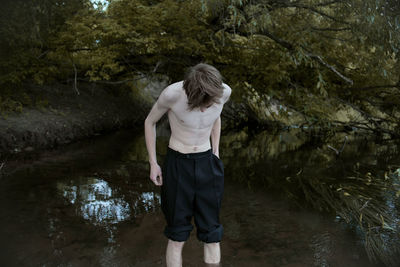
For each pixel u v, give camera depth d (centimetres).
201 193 179
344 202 321
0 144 445
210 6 486
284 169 457
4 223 244
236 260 204
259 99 672
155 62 630
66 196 307
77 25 480
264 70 570
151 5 566
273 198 330
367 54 594
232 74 603
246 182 387
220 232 187
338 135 823
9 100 529
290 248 222
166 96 165
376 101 715
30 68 519
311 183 388
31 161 421
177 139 177
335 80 636
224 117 973
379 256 214
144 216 270
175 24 516
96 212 274
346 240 237
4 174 362
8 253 202
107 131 689
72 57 565
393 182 392
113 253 207
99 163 432
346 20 520
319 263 203
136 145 566
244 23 500
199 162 175
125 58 648
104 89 819
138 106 883
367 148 644
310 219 277
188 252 212
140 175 388
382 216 283
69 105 654
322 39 575
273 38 527
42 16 505
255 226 259
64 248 211
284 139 741
